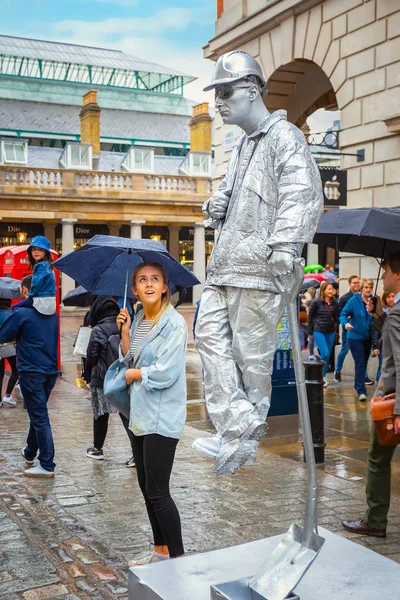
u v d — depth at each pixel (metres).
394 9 11.48
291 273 2.89
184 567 3.23
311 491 3.02
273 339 3.24
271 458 6.98
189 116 46.91
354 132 12.56
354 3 12.31
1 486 6.04
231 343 3.29
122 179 34.62
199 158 38.50
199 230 36.06
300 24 13.73
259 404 3.27
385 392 4.59
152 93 47.00
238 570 3.19
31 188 32.78
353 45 12.44
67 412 9.54
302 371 2.94
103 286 5.56
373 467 4.79
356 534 4.84
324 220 5.74
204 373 3.30
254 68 3.15
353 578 3.08
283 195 2.99
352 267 12.87
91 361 6.80
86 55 47.28
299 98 15.55
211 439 3.23
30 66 45.12
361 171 12.45
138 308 4.30
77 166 35.66
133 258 5.45
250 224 3.16
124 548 4.62
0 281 10.25
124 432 8.28
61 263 5.35
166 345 3.96
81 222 35.47
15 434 8.21
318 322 11.35
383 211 5.56
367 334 10.10
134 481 6.21
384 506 4.80
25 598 3.88
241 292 3.19
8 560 4.41
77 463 6.83
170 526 3.92
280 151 3.07
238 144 3.40
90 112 37.94
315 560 3.25
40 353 6.22
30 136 40.94
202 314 3.32
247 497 5.72
